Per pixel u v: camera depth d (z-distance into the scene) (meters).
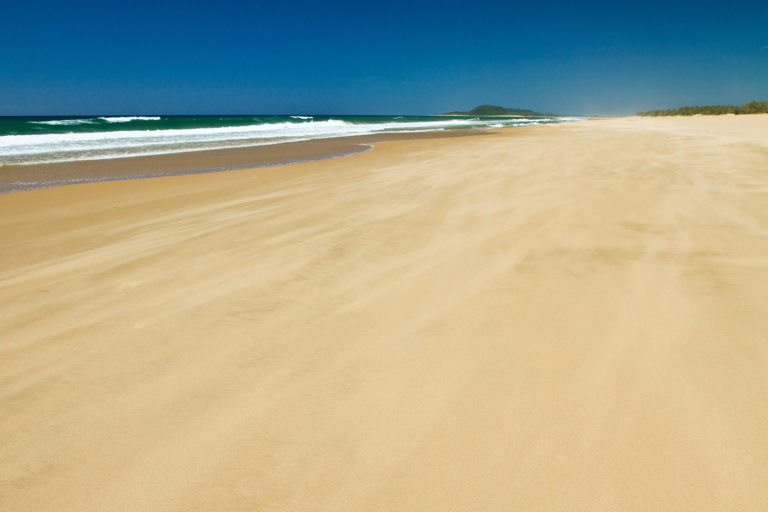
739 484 1.13
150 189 7.01
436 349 1.80
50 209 5.55
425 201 4.67
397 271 2.69
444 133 27.70
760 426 1.30
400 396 1.51
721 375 1.54
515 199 4.55
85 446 1.32
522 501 1.11
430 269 2.70
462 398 1.49
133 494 1.16
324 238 3.42
